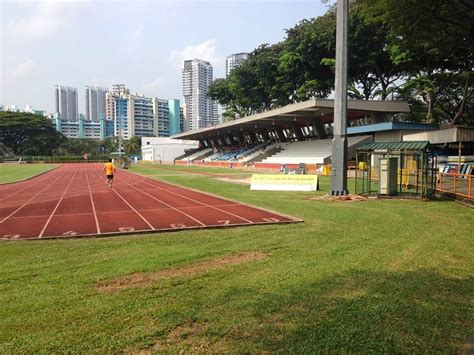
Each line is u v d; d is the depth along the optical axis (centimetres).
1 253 863
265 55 5966
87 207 1673
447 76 4238
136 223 1258
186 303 556
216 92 7869
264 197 1988
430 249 851
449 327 473
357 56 4419
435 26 1841
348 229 1088
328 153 4647
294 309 529
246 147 7619
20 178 3947
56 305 554
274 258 792
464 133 2452
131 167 7119
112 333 466
